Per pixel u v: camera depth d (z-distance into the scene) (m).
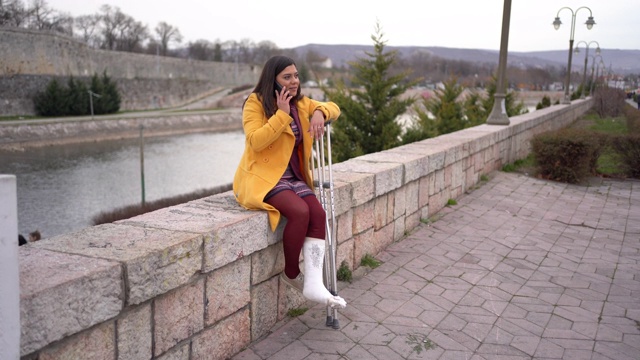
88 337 2.35
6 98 54.03
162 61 84.06
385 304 4.22
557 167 9.80
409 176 5.89
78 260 2.45
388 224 5.61
